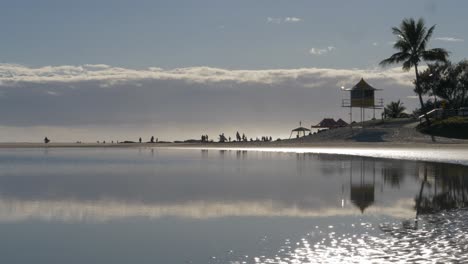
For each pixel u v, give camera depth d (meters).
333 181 28.17
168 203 19.91
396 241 13.14
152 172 34.53
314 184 26.67
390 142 75.06
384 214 17.22
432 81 103.75
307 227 15.21
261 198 21.25
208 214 17.58
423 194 22.34
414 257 11.66
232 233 14.57
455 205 18.84
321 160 46.44
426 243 12.84
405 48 82.81
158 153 65.44
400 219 16.17
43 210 18.42
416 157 47.75
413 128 81.50
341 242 13.21
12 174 33.22
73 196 21.92
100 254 12.63
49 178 30.34
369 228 14.86
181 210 18.36
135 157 54.88
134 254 12.58
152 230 15.08
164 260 12.05
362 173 32.81
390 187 25.12
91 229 15.25
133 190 24.09
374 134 81.69
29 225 15.82
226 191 23.66
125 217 17.06
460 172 32.50
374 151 59.62
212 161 46.78
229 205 19.44
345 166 38.81
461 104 103.19
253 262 11.64
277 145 87.31
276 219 16.59
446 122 78.12
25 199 21.05
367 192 23.27
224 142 113.12
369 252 12.18
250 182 27.89
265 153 62.44
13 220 16.58
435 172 32.69
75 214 17.62
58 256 12.49
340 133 86.88
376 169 35.66
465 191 23.19
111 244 13.53
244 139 114.88
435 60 83.00
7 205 19.50
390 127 85.94
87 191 23.69
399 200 20.53
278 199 20.95
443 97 104.69
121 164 43.03
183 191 23.67
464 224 15.00
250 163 43.38
